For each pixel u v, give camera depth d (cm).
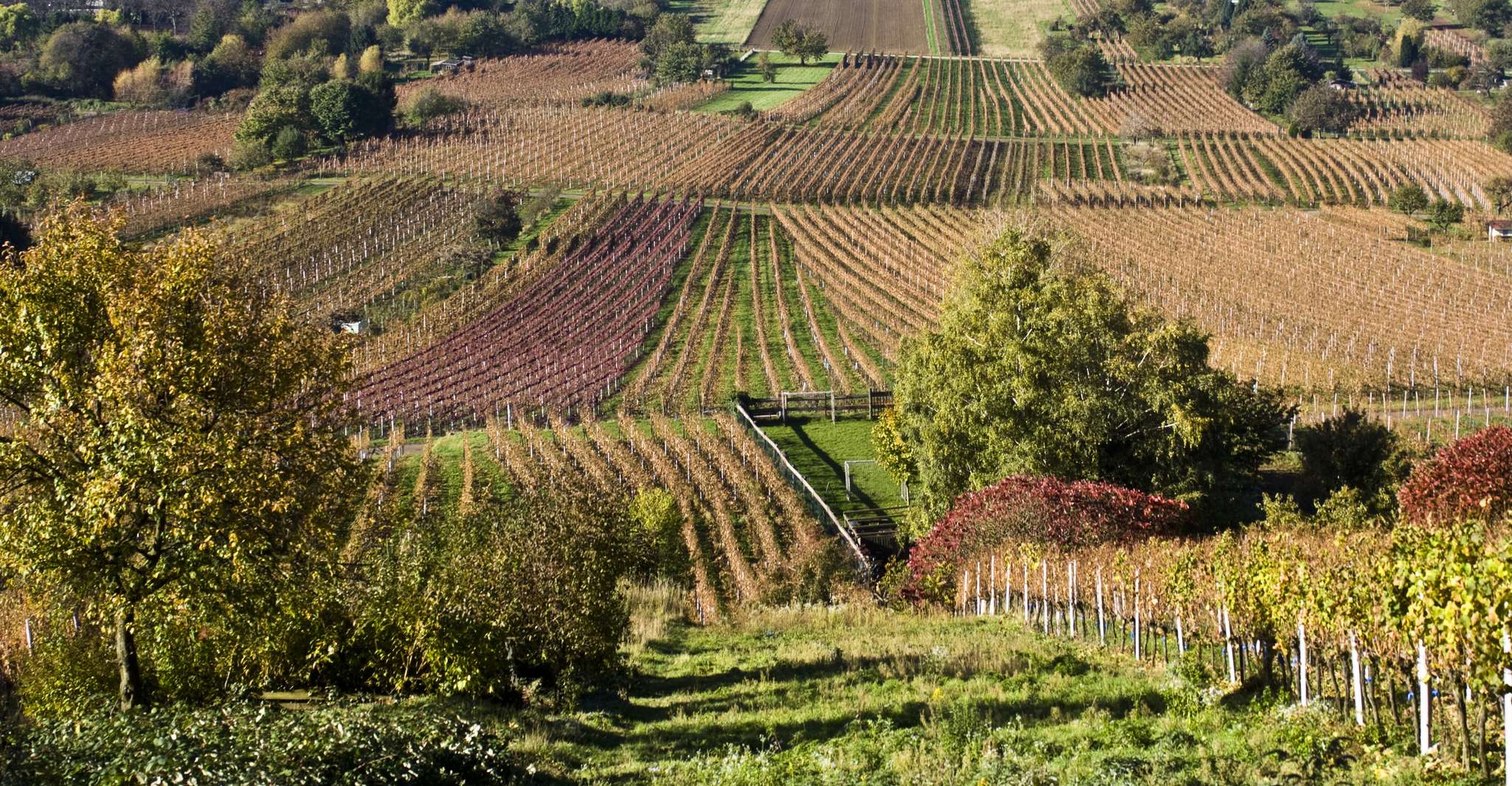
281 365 2059
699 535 4856
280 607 1992
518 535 2370
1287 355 7438
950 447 4462
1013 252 4847
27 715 2050
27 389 1997
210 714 1599
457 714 1800
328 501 2084
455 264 10212
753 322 8894
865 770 1549
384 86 15175
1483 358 7319
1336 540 1936
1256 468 4722
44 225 2100
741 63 19962
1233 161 14125
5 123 14888
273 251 10331
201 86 17425
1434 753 1429
